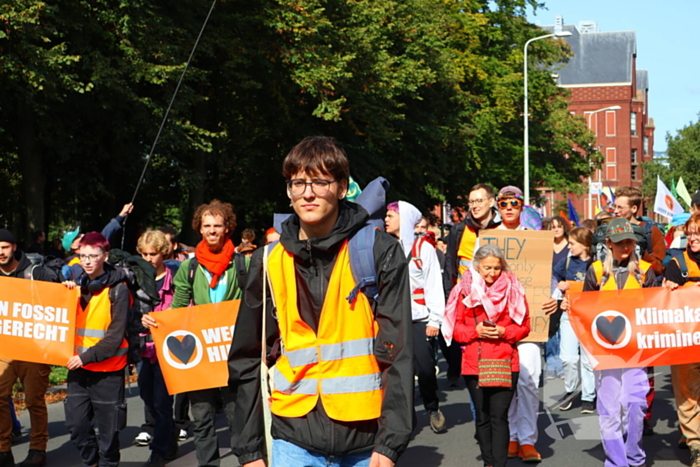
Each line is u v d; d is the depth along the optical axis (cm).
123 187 2611
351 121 2423
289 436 288
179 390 561
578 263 859
